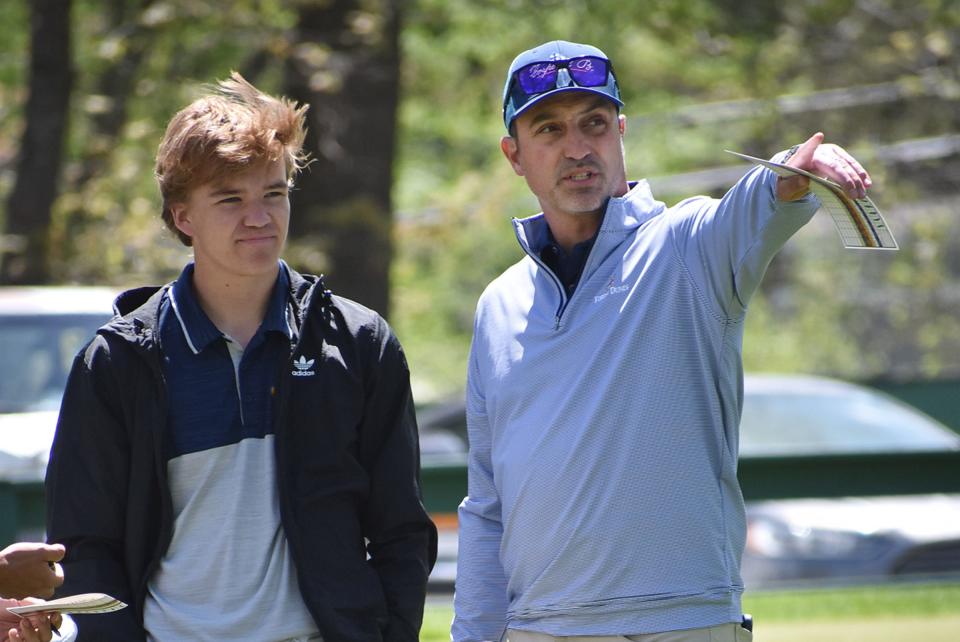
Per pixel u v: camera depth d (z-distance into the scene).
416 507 14.09
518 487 14.30
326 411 13.63
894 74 63.69
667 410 13.79
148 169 51.09
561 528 13.98
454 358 97.69
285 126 13.73
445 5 53.16
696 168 81.44
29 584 12.48
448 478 30.91
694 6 52.09
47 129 50.50
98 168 51.41
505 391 14.52
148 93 51.38
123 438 13.44
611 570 13.80
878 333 91.81
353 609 13.41
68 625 12.99
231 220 13.42
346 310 14.04
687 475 13.79
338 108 46.84
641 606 13.73
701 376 13.85
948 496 31.62
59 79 50.81
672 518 13.74
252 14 47.31
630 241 14.27
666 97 71.12
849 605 34.28
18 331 34.50
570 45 14.84
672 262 13.94
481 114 65.62
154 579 13.45
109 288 46.50
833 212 12.43
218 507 13.35
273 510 13.41
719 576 13.87
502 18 53.19
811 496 30.67
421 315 92.75
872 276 91.44
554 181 14.61
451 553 33.00
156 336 13.48
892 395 55.47
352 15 47.38
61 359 34.22
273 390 13.52
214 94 14.12
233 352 13.59
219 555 13.29
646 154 74.44
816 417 40.31
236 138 13.33
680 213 14.10
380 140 47.47
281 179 13.70
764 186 13.09
